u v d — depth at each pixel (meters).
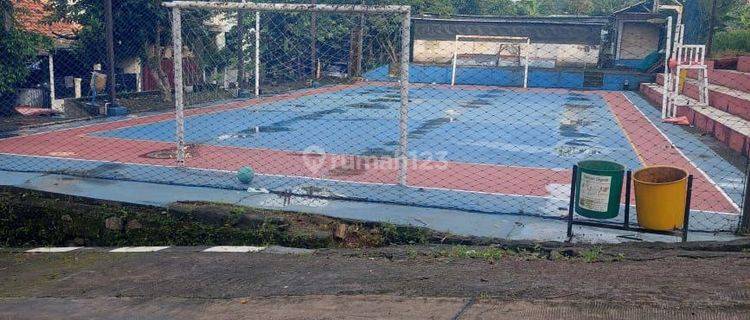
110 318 4.88
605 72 31.81
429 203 7.95
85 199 8.09
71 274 6.35
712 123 14.84
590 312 4.23
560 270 5.40
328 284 5.38
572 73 32.44
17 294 5.76
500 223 7.12
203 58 24.78
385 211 7.55
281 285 5.46
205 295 5.32
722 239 6.33
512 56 36.25
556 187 9.13
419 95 26.88
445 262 5.91
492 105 22.67
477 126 16.59
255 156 11.45
